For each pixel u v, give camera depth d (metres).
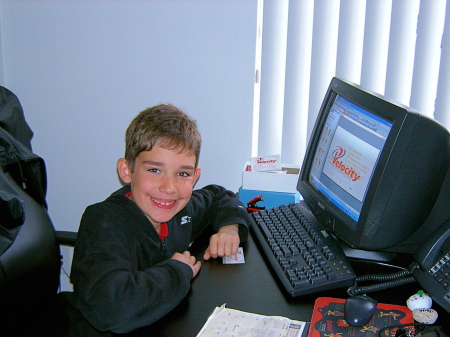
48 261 1.33
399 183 1.06
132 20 1.81
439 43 1.68
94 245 1.06
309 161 1.48
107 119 1.93
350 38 1.74
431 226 1.17
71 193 2.03
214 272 1.16
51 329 1.28
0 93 1.29
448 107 1.69
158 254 1.23
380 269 1.18
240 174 1.92
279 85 1.84
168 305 0.96
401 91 1.75
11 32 1.88
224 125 1.88
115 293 0.94
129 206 1.18
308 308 1.01
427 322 0.94
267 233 1.32
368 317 0.92
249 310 0.99
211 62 1.82
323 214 1.29
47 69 1.90
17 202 0.99
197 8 1.77
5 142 1.20
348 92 1.29
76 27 1.85
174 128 1.14
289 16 1.75
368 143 1.15
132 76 1.87
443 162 1.09
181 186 1.16
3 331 1.18
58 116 1.95
